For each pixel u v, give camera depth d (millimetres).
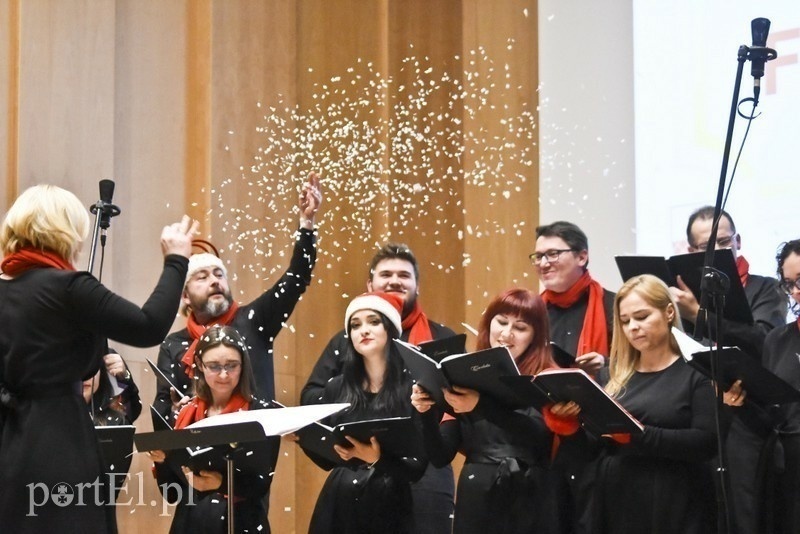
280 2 10031
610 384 6145
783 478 6238
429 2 10453
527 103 10055
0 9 8711
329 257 10008
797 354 6492
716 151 8859
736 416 6168
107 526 5148
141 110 9430
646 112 9266
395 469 6398
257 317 7824
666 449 5734
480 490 6102
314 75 10195
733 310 6578
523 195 9969
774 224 8461
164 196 9508
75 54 8984
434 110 10320
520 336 6316
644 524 5797
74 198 5387
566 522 6094
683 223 9016
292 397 9852
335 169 10086
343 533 6543
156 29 9570
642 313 6008
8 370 5094
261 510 6750
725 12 8914
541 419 6172
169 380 7410
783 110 8523
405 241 10055
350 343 6926
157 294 5230
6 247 5250
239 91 9750
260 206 9750
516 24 10156
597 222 9469
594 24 9656
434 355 6406
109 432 6180
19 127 8672
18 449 5008
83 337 5176
